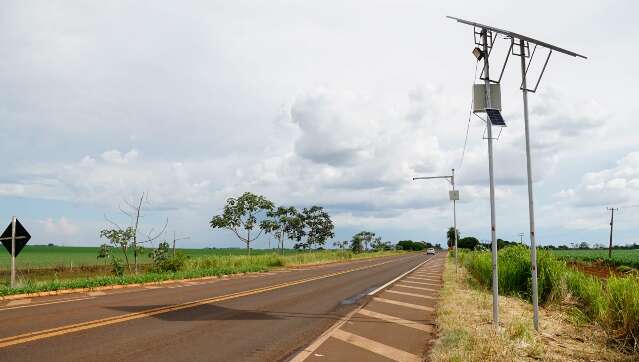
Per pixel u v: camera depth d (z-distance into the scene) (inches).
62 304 494.3
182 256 1112.2
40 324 364.2
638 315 345.7
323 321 415.8
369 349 303.9
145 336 330.0
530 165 399.2
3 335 319.3
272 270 1320.1
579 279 544.4
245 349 300.4
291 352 294.2
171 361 264.8
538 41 398.9
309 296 623.5
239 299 572.7
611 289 384.8
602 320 378.9
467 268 1192.2
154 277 834.2
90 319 391.9
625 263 1761.8
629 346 335.9
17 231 652.7
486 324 390.3
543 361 281.3
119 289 693.3
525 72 405.4
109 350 284.8
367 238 4136.3
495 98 409.7
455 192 1306.6
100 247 970.7
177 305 496.1
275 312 468.4
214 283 826.2
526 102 404.8
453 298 565.6
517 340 325.7
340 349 303.0
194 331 354.3
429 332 365.7
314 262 1815.9
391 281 900.6
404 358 280.8
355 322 411.2
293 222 2383.1
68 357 265.0
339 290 711.7
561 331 389.1
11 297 561.0
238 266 1289.4
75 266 1572.3
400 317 442.9
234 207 1673.2
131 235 994.1
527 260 644.1
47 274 1257.4
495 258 391.9
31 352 273.6
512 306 520.4
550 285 567.8
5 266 1504.7
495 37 412.5
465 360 266.5
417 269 1387.8
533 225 393.4
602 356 308.3
